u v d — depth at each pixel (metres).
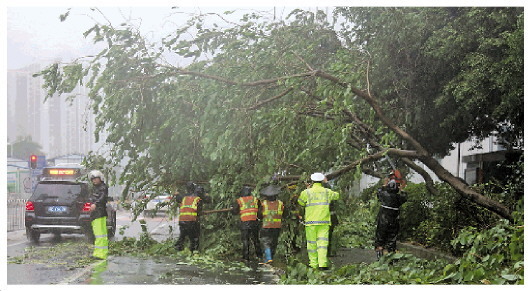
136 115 10.23
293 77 10.02
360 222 15.72
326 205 10.07
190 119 10.92
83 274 9.02
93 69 10.53
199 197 12.25
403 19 12.05
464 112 13.19
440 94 13.05
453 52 11.89
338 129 10.00
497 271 8.15
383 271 9.34
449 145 16.98
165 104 10.96
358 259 11.89
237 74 10.51
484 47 11.44
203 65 11.04
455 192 12.23
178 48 11.05
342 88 10.11
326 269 9.91
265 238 11.09
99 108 10.76
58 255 11.80
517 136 14.80
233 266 10.56
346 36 13.49
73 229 14.75
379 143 11.52
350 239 14.74
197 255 11.42
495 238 9.34
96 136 10.88
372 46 12.62
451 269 8.18
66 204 14.84
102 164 12.27
